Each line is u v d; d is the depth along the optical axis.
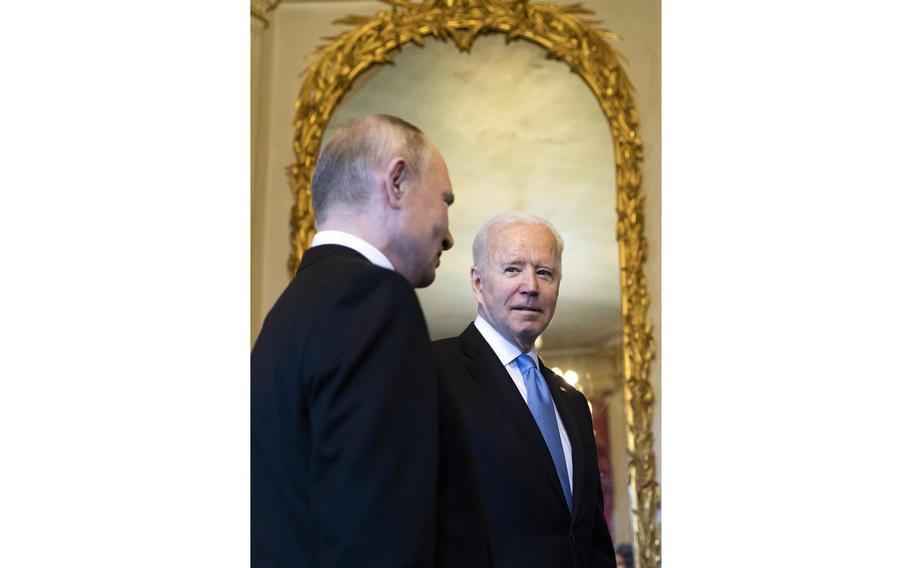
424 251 2.20
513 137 3.34
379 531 1.74
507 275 3.18
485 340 3.14
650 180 3.34
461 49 3.39
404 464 1.79
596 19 3.42
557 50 3.38
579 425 3.17
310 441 1.89
